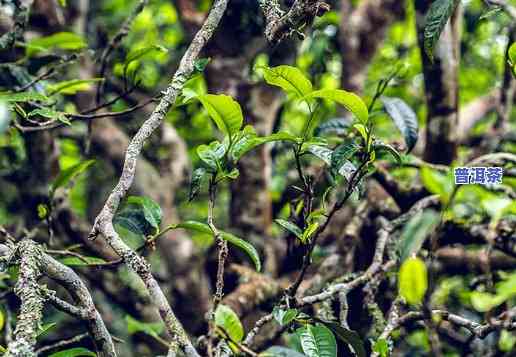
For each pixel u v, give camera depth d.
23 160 2.66
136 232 1.72
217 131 3.05
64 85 2.01
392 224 2.11
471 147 2.97
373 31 2.90
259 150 2.85
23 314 1.28
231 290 2.72
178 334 1.25
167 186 2.99
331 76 3.29
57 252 1.76
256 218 2.82
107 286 2.75
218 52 2.82
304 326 1.49
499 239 2.22
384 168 2.43
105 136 3.00
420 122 3.29
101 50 2.91
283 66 1.48
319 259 2.58
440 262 2.45
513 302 2.11
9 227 2.72
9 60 2.19
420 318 1.65
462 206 2.24
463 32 3.21
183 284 2.83
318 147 1.61
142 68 2.99
